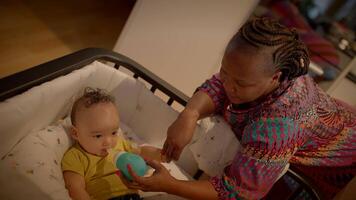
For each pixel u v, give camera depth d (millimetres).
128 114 1305
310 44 1788
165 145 1059
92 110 1013
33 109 934
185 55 1904
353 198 1263
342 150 1077
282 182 1347
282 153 836
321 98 956
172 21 1780
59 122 1113
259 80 764
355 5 1604
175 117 1203
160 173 881
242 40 744
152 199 1166
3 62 1830
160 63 1954
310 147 1063
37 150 956
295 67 805
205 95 1078
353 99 1839
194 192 877
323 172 1231
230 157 1108
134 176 858
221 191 882
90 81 1155
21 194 863
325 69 1817
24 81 888
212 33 1791
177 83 2045
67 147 1083
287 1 1682
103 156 1082
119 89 1234
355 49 1688
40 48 2072
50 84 956
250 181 847
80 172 1026
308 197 1158
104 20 2734
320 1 1657
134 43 1896
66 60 1027
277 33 747
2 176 869
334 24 1699
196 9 1733
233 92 836
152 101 1233
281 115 842
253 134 853
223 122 1114
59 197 891
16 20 2197
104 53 1144
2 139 899
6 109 846
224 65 780
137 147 1204
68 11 2604
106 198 1050
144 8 1757
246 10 1707
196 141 1137
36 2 2484
